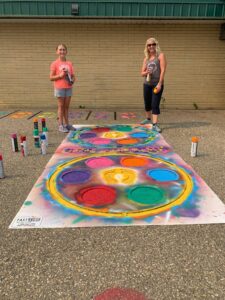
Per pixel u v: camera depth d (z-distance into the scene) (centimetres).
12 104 926
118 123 716
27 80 912
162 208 314
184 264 234
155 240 263
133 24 856
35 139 522
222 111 885
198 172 410
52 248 254
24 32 869
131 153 491
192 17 787
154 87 643
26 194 348
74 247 254
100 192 351
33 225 287
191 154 474
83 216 300
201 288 210
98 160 458
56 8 784
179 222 289
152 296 203
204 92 914
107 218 296
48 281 217
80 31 865
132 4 777
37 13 789
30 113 840
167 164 440
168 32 862
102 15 788
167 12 783
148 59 641
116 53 884
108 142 556
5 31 868
